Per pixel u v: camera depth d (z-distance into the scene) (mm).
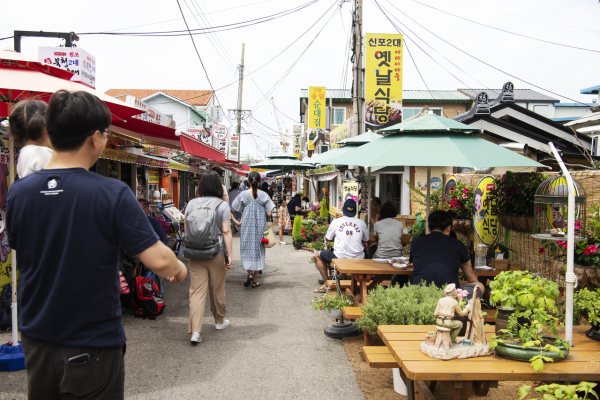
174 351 4410
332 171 13031
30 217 1647
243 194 7402
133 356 4258
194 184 22297
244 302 6453
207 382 3695
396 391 3471
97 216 1663
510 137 11219
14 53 3443
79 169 1722
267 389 3578
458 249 4242
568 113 28688
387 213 5820
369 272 4820
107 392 1750
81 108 1691
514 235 5371
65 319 1632
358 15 8539
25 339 1683
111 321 1750
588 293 3006
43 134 2904
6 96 3725
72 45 7715
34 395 1720
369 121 10703
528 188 4867
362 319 3795
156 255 1735
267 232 7602
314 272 9000
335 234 6219
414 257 4367
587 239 3553
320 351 4469
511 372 2270
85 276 1644
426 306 3510
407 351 2584
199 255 4590
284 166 17547
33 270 1654
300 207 17125
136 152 9000
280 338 4863
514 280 2611
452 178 7539
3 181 4832
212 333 5012
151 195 12164
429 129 4410
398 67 10664
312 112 22281
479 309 2588
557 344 2482
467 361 2426
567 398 2053
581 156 10703
